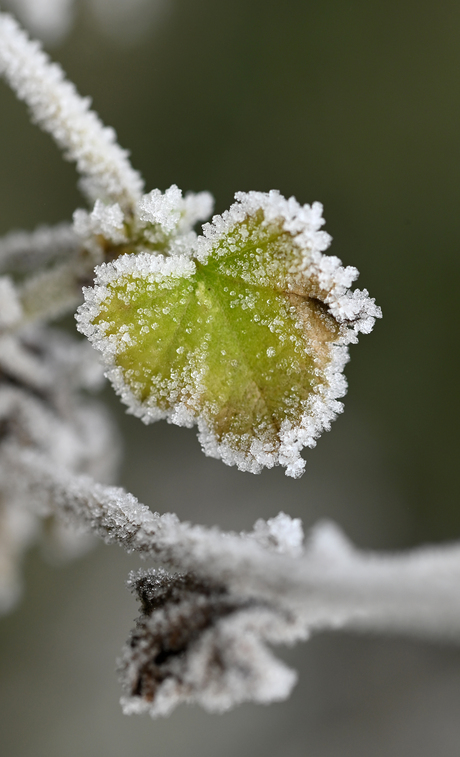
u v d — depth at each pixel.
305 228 0.18
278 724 0.47
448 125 0.48
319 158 0.47
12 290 0.21
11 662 0.46
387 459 0.50
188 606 0.19
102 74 0.47
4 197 0.46
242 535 0.19
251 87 0.47
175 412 0.19
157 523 0.19
